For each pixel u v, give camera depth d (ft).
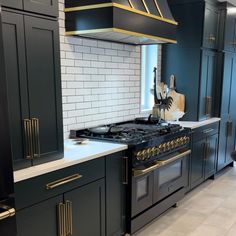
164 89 12.27
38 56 6.06
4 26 5.37
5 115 4.42
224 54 13.60
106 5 7.68
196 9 12.07
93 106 10.00
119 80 11.10
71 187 6.53
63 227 6.40
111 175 7.68
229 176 14.53
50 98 6.40
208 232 9.16
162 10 9.75
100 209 7.45
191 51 12.47
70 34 8.59
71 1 8.36
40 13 5.99
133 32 8.28
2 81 4.35
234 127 15.79
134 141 8.33
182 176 10.94
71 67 9.01
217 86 13.97
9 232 4.61
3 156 4.42
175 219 10.02
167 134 9.61
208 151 13.10
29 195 5.63
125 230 8.45
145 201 8.82
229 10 13.43
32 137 6.02
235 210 10.68
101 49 10.06
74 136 9.09
